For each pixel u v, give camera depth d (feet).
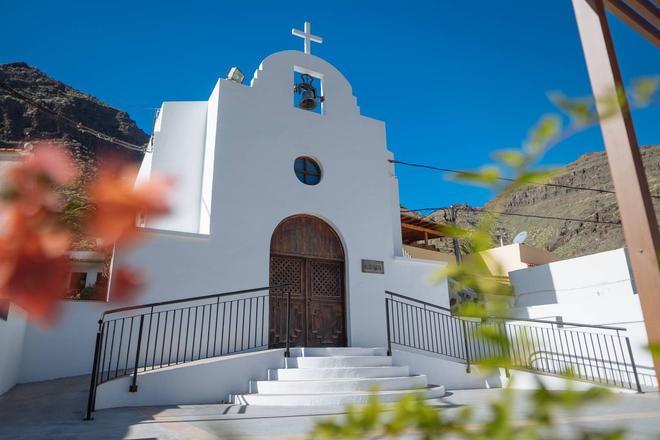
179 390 22.06
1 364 20.22
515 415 1.95
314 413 18.43
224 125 31.42
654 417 13.69
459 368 28.86
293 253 31.86
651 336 6.20
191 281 27.35
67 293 1.90
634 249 6.47
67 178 1.96
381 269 33.88
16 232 1.86
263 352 25.16
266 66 34.47
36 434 13.88
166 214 2.06
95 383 17.97
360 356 25.93
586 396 1.92
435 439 1.99
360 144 36.73
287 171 32.81
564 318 32.30
